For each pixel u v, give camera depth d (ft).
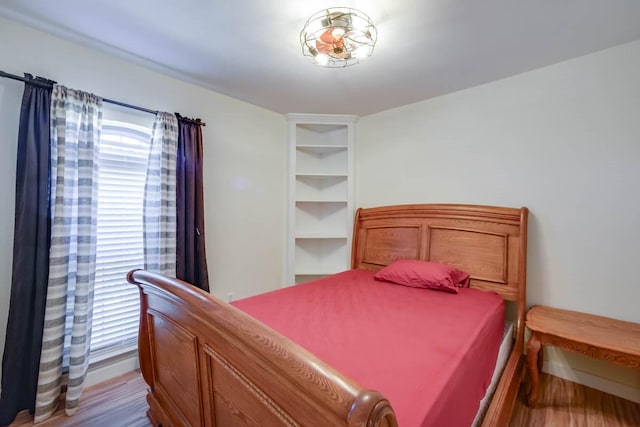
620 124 6.29
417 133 9.59
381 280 8.05
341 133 11.76
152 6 5.05
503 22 5.38
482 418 4.26
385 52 6.46
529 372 6.59
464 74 7.57
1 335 5.55
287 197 11.23
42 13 5.30
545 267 7.26
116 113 6.96
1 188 5.55
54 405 5.68
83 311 6.00
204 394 3.75
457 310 5.72
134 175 7.34
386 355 3.85
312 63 7.02
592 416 5.71
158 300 4.74
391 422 1.92
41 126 5.62
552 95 7.09
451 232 8.38
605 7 4.95
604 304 6.52
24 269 5.48
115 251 7.06
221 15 5.27
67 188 5.98
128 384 6.75
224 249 9.48
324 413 2.07
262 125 10.49
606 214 6.49
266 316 5.22
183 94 8.21
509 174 7.77
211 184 9.05
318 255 12.16
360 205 11.20
